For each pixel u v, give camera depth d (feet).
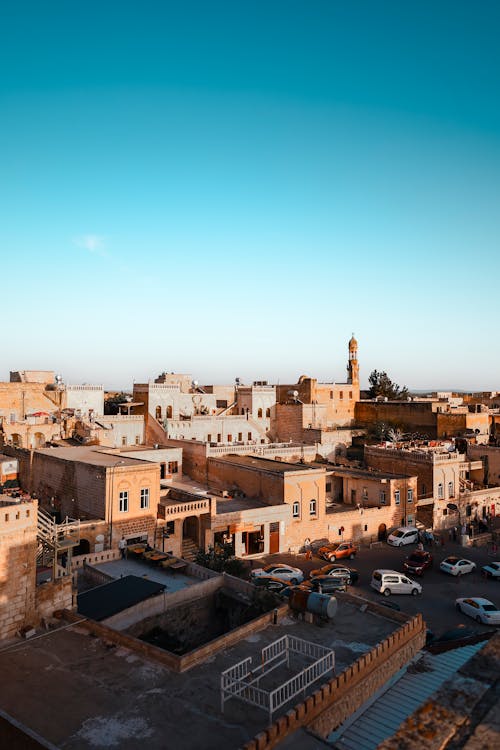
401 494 176.24
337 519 162.91
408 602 118.21
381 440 259.60
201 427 234.58
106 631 71.41
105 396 296.51
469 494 191.93
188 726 53.62
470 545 165.07
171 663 64.95
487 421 261.03
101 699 57.77
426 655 76.59
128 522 128.06
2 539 68.39
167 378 290.56
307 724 53.72
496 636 23.95
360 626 79.97
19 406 215.92
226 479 175.22
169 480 180.24
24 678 61.31
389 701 64.54
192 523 144.87
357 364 321.11
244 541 145.28
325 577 116.78
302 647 72.79
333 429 284.82
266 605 88.79
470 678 20.88
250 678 63.62
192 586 94.07
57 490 146.20
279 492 153.38
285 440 270.87
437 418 264.72
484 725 18.02
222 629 95.61
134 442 221.46
